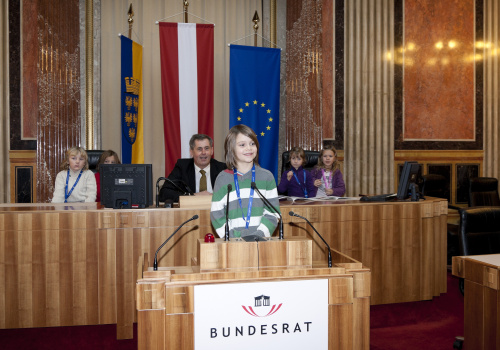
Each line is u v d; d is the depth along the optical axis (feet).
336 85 22.59
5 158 19.24
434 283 13.02
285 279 5.82
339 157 22.52
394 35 23.34
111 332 10.89
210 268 6.02
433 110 23.98
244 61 19.97
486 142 24.73
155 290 5.54
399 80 23.48
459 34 24.31
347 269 6.09
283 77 22.56
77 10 19.62
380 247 12.12
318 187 15.61
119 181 11.14
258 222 7.79
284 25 22.49
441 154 24.09
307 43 21.59
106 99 20.74
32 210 10.31
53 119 18.99
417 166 13.35
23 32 19.43
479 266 6.91
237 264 6.07
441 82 24.08
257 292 5.74
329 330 5.92
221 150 22.18
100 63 20.59
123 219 10.52
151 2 21.17
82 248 10.34
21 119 19.39
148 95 21.17
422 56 23.79
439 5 23.98
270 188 8.04
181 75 19.25
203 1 21.81
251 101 20.04
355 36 22.84
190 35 19.29
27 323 10.12
